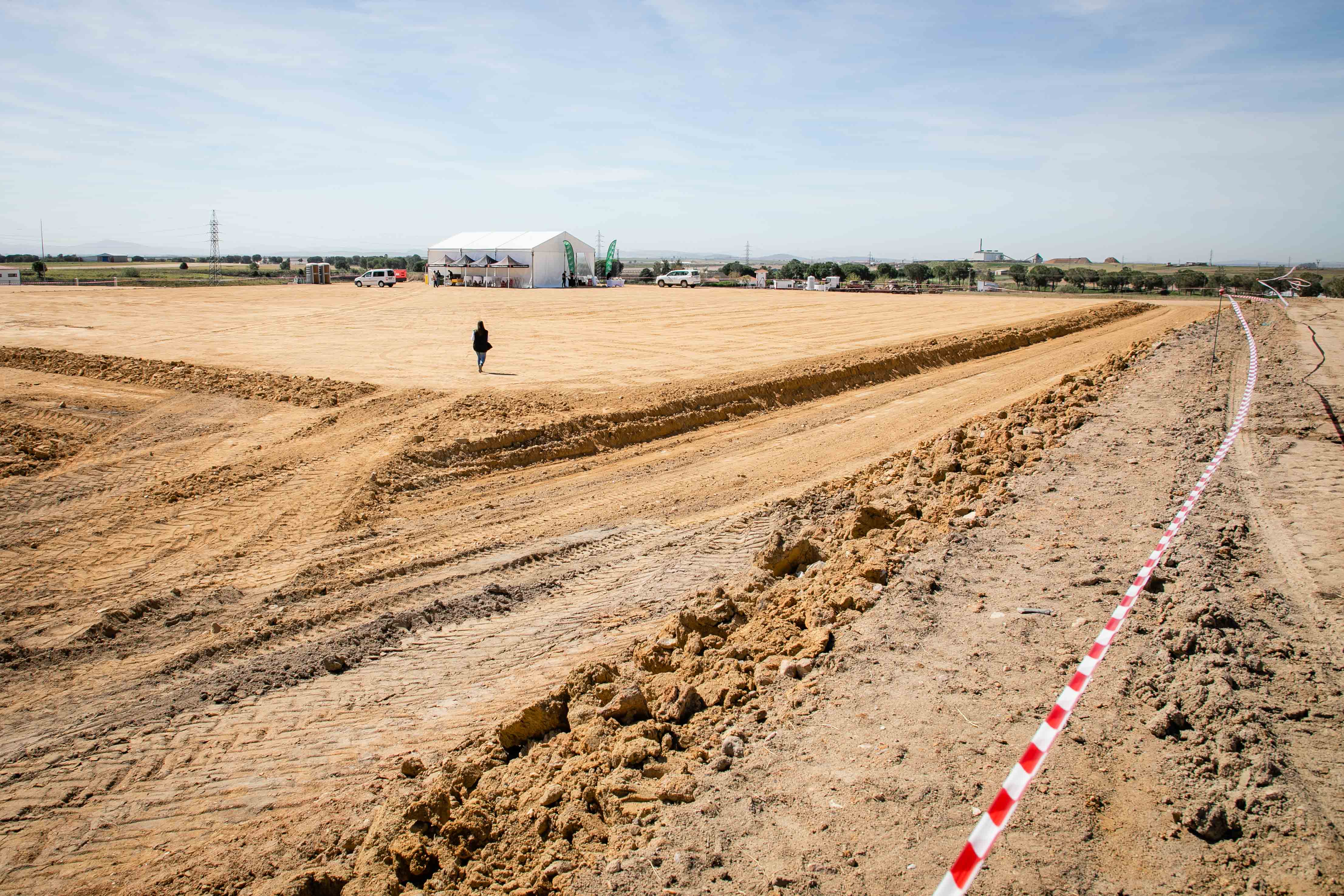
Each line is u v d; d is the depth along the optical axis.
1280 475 10.86
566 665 7.77
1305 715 5.18
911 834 4.24
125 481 13.12
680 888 4.01
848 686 5.84
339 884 4.75
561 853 4.46
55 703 7.37
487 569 10.26
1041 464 11.59
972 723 5.23
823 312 45.28
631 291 67.38
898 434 17.34
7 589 9.50
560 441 15.86
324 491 12.84
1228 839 4.12
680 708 5.80
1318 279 61.44
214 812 5.88
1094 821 4.27
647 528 11.80
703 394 19.34
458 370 22.55
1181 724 5.06
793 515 11.16
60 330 29.03
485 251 69.38
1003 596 7.23
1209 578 7.27
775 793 4.70
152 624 8.80
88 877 5.28
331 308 42.56
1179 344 26.45
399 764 6.31
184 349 25.23
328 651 8.21
